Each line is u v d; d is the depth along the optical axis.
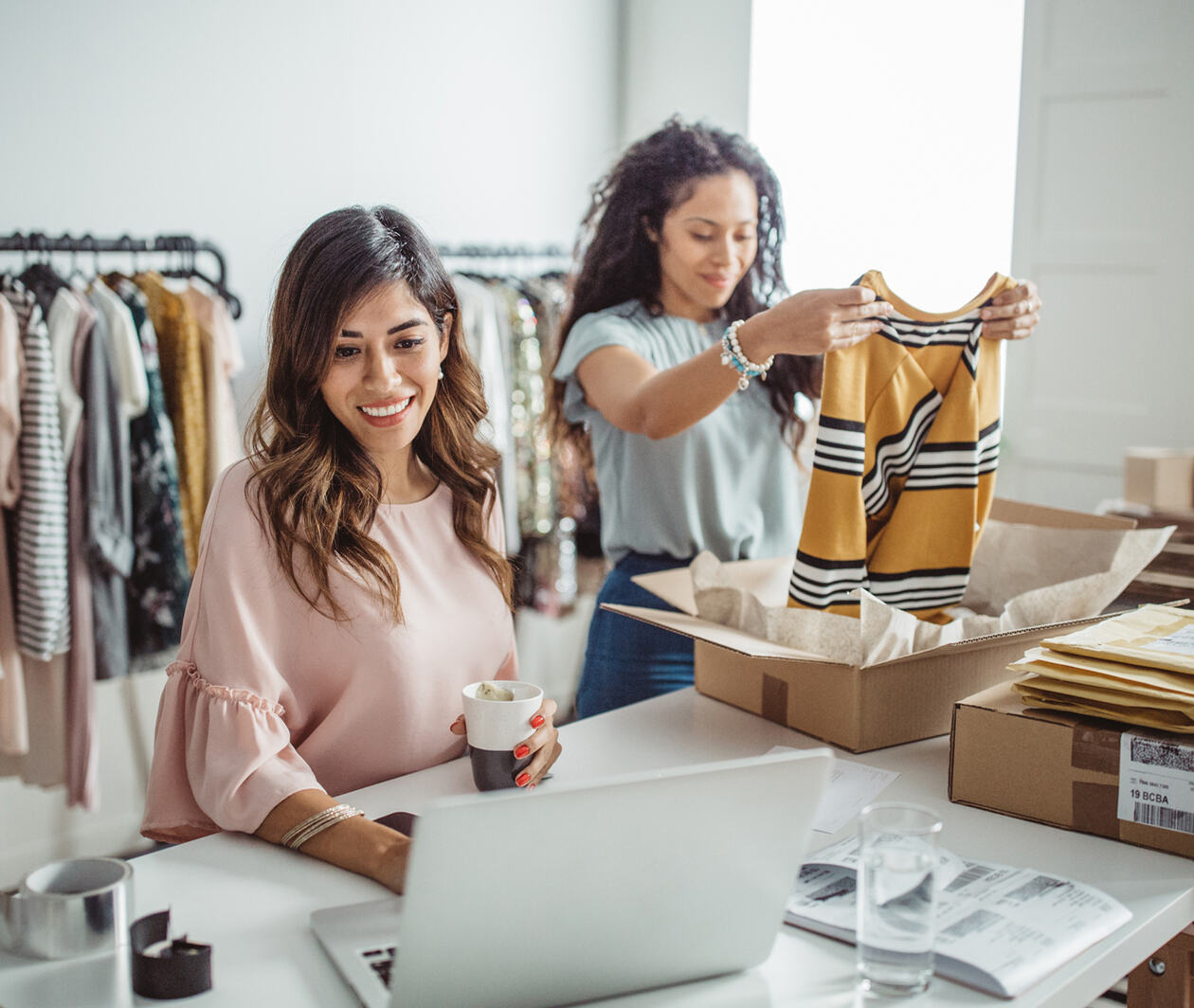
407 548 1.44
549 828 0.84
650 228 2.02
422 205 3.67
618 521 2.06
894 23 3.63
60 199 2.88
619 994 0.93
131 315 2.62
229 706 1.27
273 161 3.30
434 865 0.81
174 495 2.70
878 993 0.93
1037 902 1.05
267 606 1.33
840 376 1.58
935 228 3.63
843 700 1.46
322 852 1.16
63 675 2.63
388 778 1.41
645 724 1.56
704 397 1.70
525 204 3.98
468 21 3.73
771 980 0.96
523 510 3.54
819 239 3.88
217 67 3.15
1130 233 3.22
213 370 2.81
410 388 1.37
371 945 0.98
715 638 1.44
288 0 3.28
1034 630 1.43
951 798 1.31
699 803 0.88
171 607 2.71
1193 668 1.22
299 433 1.37
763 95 3.91
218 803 1.23
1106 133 3.23
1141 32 3.13
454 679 1.44
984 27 3.47
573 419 2.12
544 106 4.00
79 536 2.57
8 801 2.91
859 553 1.61
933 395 1.65
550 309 3.54
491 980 0.88
